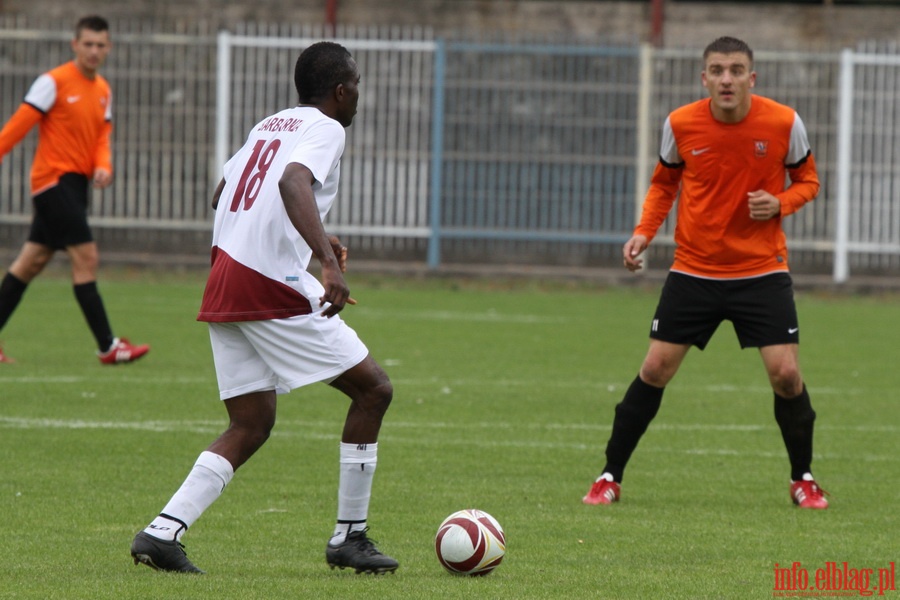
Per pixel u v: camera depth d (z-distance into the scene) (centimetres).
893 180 7625
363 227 7644
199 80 7594
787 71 7575
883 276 7756
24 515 2322
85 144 4184
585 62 7556
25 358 4416
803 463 2622
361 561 1933
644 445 3256
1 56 7525
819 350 5238
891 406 3900
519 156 7612
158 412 3469
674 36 8425
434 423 3447
